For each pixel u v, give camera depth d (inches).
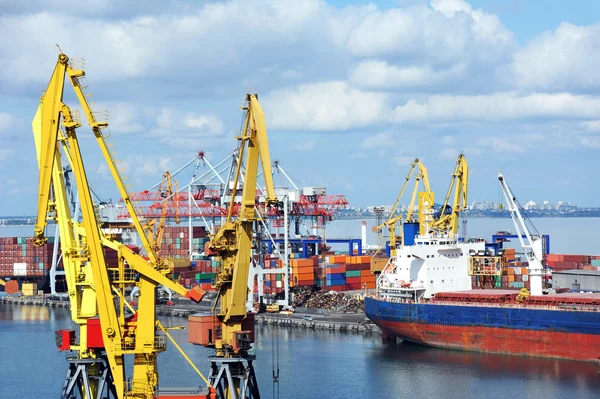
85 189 2613.2
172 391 2699.3
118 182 2689.5
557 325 4264.3
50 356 4724.4
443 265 5113.2
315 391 3799.2
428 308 4781.0
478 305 4591.5
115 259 5561.0
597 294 4571.9
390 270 5393.7
